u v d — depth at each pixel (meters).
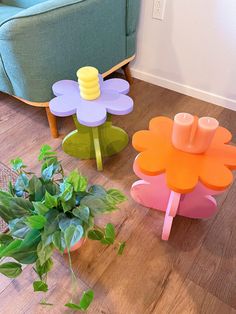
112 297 0.85
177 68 1.65
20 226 0.71
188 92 1.70
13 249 0.66
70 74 1.30
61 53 1.19
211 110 1.60
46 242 0.68
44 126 1.46
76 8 1.13
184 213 1.04
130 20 1.48
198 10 1.36
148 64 1.75
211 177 0.80
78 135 1.22
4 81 1.29
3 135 1.40
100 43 1.37
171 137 0.91
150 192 1.02
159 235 1.01
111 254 0.95
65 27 1.13
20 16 1.01
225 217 1.07
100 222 1.04
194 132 0.84
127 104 1.09
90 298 0.65
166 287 0.88
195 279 0.89
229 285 0.88
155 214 1.07
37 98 1.25
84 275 0.90
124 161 1.28
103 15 1.28
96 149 1.18
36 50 1.09
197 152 0.86
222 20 1.33
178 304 0.84
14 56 1.10
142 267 0.92
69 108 1.06
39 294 0.86
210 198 0.95
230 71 1.46
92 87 1.07
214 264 0.93
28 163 1.26
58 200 0.73
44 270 0.70
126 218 1.06
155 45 1.64
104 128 1.21
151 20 1.55
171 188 0.78
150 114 1.56
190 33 1.46
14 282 0.88
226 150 0.88
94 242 0.98
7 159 1.28
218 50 1.43
